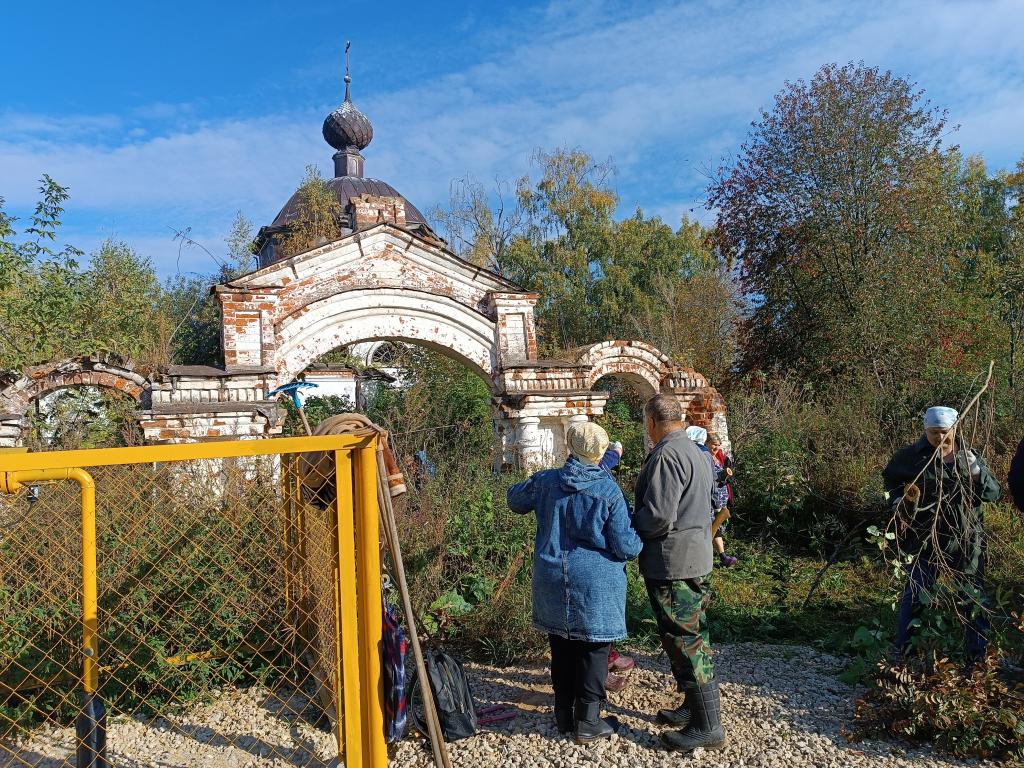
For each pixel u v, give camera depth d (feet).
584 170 110.11
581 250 103.71
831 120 53.83
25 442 28.96
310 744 13.08
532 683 16.02
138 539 14.47
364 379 55.42
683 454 12.73
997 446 30.25
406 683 13.35
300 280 32.14
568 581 12.57
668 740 12.68
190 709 14.60
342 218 72.95
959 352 46.09
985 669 13.32
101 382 30.07
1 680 13.74
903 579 15.72
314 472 11.76
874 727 13.19
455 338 34.83
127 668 14.39
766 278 58.65
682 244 106.42
